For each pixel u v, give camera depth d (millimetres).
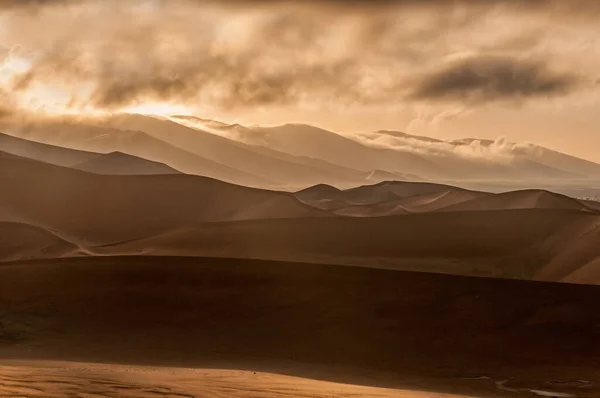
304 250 106250
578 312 47875
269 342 44438
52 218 147875
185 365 38062
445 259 104250
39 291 52594
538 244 109000
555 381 38094
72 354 40312
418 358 42031
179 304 50719
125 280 55062
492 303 49844
